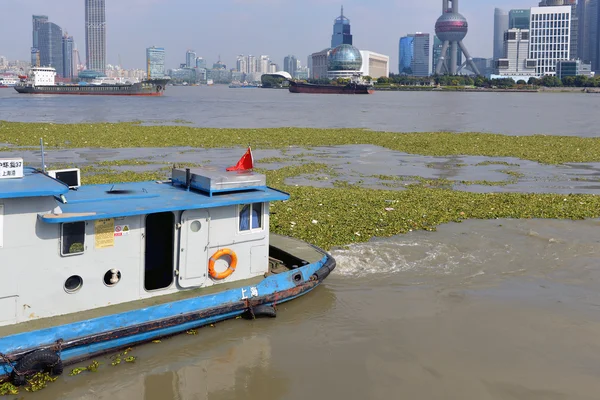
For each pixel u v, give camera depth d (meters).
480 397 9.98
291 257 14.45
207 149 42.75
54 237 10.32
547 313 13.29
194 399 9.83
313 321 12.73
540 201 24.45
